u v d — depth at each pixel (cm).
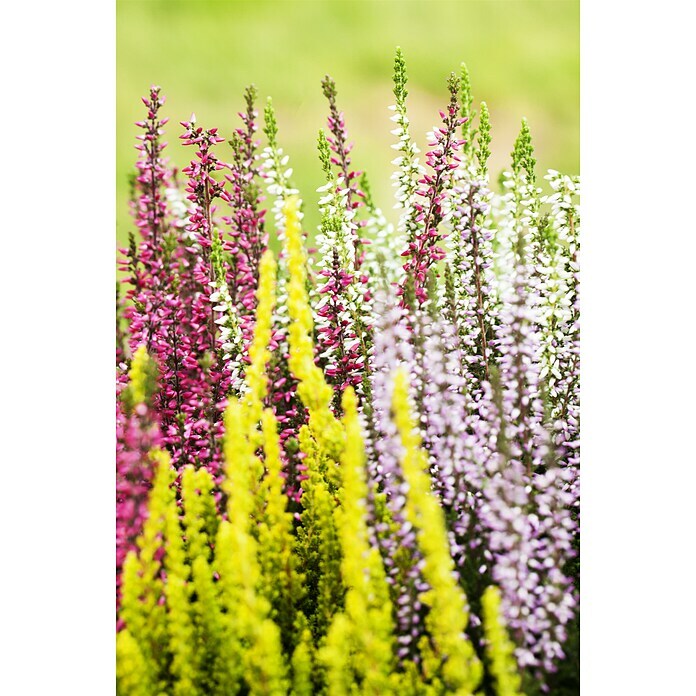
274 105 654
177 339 249
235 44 720
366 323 243
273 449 196
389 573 191
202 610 179
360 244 265
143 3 747
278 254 318
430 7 778
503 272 292
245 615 172
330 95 258
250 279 260
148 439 199
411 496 171
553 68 705
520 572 183
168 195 287
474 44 734
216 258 243
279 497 196
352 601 170
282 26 752
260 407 194
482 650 190
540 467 234
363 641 169
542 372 234
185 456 228
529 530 192
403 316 237
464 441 212
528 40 725
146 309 254
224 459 215
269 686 170
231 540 176
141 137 268
